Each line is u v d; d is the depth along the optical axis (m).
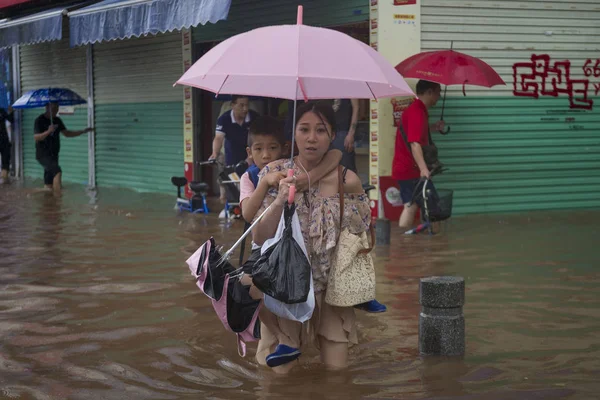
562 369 5.52
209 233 11.72
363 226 5.47
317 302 5.51
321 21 13.24
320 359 5.85
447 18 12.67
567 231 11.47
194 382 5.34
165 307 7.36
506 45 13.09
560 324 6.66
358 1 12.62
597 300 7.45
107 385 5.28
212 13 11.81
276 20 14.02
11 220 13.26
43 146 18.53
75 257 9.83
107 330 6.61
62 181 20.75
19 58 22.02
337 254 5.38
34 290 8.05
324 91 5.52
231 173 13.19
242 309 5.39
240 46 5.15
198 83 5.76
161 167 17.38
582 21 13.54
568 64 13.53
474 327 6.61
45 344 6.22
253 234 5.46
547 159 13.56
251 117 13.75
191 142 16.16
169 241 11.02
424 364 5.69
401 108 12.50
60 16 15.80
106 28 14.44
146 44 17.45
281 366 5.51
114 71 18.53
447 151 12.94
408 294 7.78
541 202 13.60
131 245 10.70
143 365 5.71
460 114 12.97
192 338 6.39
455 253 9.84
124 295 7.82
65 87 20.28
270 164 5.49
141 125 17.84
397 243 10.62
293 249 5.16
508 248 10.15
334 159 5.43
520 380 5.31
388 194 12.60
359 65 5.12
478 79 11.66
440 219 11.31
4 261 9.59
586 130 13.76
